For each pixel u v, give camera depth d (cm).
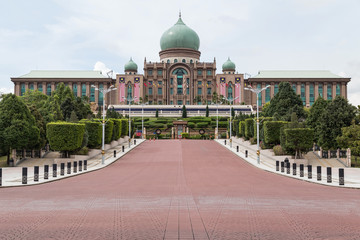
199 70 15588
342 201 1805
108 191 2159
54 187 2408
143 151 5897
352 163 4716
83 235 1142
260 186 2444
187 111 13075
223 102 14462
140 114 12838
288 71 15962
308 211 1534
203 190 2205
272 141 5316
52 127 4566
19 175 3278
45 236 1132
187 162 4466
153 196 1947
